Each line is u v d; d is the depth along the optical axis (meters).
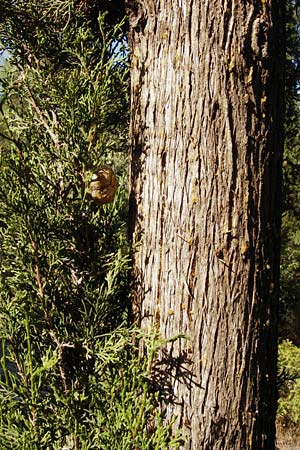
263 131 1.98
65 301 2.19
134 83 2.08
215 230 1.91
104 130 2.38
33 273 2.10
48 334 2.15
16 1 2.38
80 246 2.19
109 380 1.98
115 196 2.29
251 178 1.95
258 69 1.96
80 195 2.10
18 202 2.03
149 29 2.02
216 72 1.91
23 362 2.06
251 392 1.94
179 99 1.94
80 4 2.38
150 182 2.00
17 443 1.92
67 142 2.11
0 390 1.98
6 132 2.17
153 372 1.95
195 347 1.91
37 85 2.23
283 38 2.12
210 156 1.91
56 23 2.43
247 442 1.93
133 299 2.05
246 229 1.94
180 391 1.91
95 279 2.20
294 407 7.83
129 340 1.98
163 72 1.98
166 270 1.95
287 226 9.83
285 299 10.88
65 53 2.44
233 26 1.92
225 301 1.91
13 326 2.10
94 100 2.06
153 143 2.00
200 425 1.89
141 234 2.03
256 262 1.96
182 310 1.92
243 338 1.92
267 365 2.01
